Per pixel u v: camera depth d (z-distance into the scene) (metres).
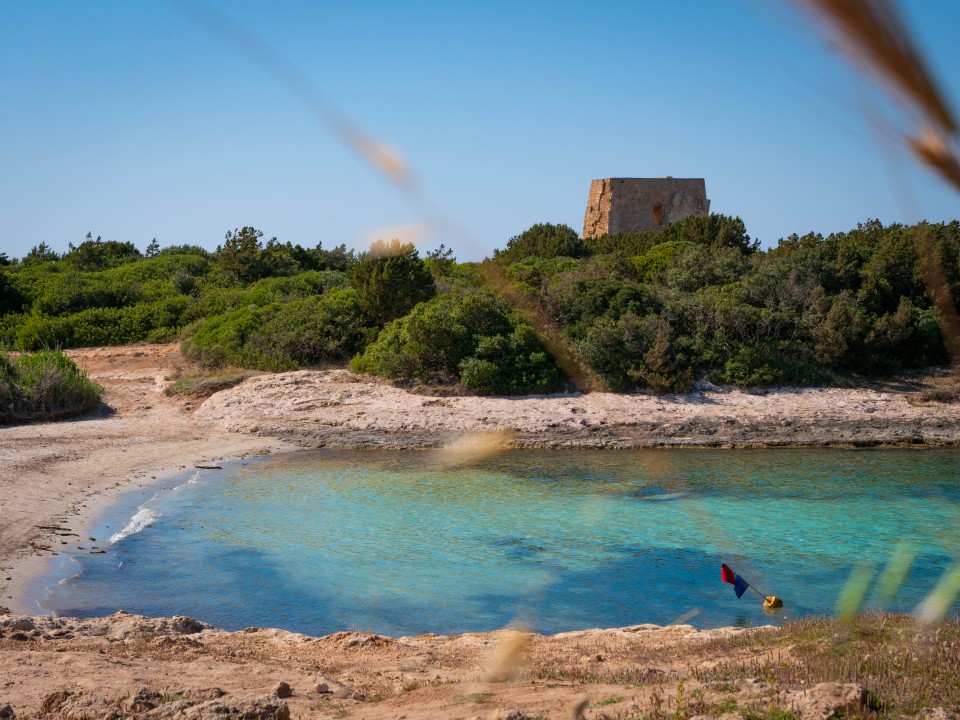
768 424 35.62
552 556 18.59
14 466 26.19
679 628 13.58
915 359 42.88
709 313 42.50
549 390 38.88
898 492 25.03
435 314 40.50
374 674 10.91
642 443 33.25
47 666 10.18
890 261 45.81
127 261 74.62
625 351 39.44
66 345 51.84
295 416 37.16
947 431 34.88
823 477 27.36
